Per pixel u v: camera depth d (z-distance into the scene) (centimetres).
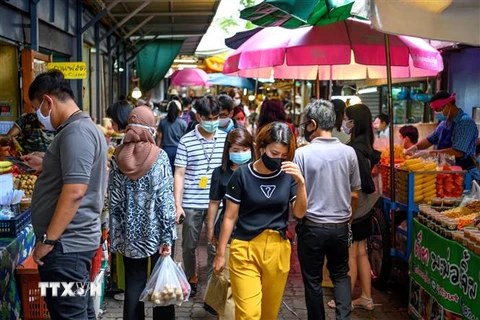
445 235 401
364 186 477
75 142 300
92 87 1146
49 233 298
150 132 375
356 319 478
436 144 692
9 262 372
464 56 920
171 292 367
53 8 768
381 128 945
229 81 1797
